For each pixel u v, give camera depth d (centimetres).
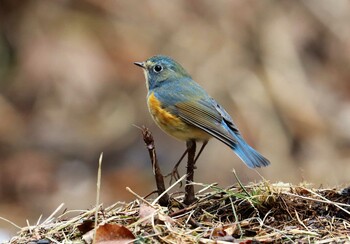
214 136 856
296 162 1438
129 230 696
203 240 684
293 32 1595
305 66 1572
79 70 1606
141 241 688
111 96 1595
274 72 1534
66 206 1409
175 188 1327
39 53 1627
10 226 1305
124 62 1612
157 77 929
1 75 1636
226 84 1509
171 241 687
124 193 1442
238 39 1573
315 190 796
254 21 1591
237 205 767
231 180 1361
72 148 1552
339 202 766
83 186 1466
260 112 1479
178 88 905
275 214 750
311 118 1492
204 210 764
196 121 872
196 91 901
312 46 1603
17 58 1642
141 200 785
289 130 1479
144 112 1559
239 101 1486
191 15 1620
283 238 696
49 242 727
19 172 1505
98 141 1558
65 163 1525
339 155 1451
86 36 1639
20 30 1656
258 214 746
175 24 1617
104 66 1611
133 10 1658
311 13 1630
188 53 1566
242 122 1466
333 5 1642
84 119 1588
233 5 1605
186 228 724
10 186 1484
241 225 727
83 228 734
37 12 1669
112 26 1650
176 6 1639
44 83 1616
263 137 1452
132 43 1625
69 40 1633
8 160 1531
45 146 1562
